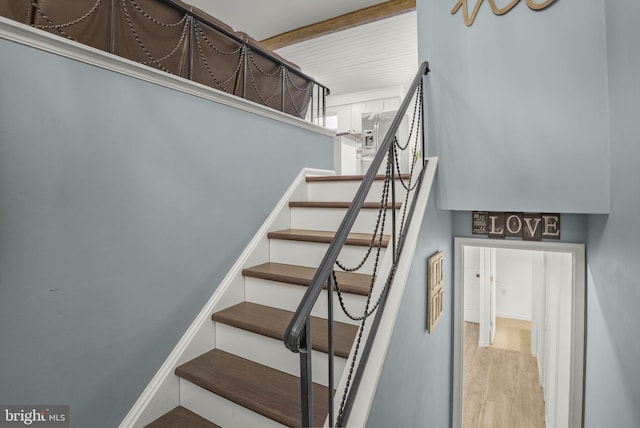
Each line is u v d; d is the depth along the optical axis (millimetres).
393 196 1598
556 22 1848
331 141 3025
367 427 1166
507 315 6898
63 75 1242
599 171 1786
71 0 1326
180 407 1657
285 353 1615
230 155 1986
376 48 4781
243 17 4102
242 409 1447
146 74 1517
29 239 1166
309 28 4281
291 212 2439
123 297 1459
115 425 1437
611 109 1700
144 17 1593
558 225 2561
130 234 1479
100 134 1361
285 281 1864
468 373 4793
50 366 1232
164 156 1616
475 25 2062
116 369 1439
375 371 1252
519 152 1969
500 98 2006
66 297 1271
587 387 2416
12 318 1131
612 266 1779
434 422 2307
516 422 3717
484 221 2801
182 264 1714
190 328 1749
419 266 1845
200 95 1785
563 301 3006
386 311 1448
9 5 1177
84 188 1313
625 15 1479
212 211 1876
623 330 1602
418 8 2281
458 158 2145
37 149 1178
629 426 1516
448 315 2809
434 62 2211
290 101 2643
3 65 1090
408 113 4168
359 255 1941
